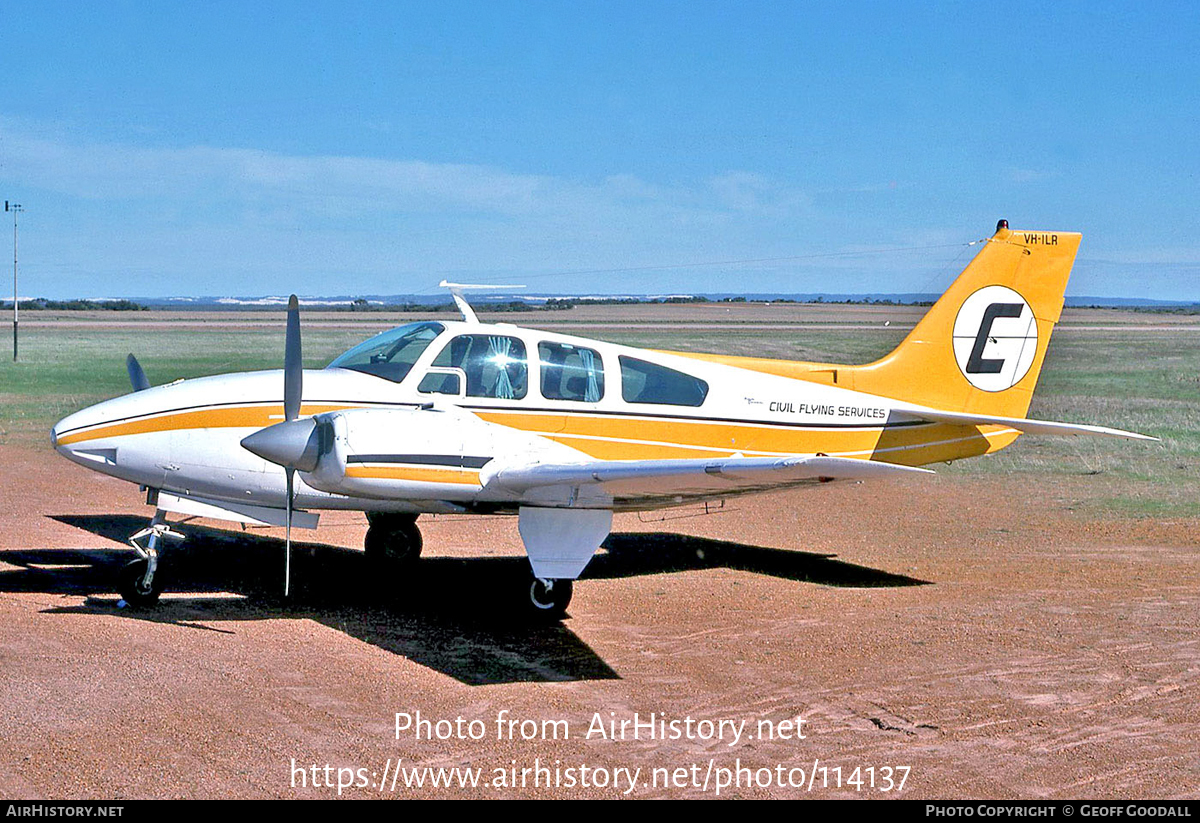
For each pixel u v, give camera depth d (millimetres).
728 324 97188
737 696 6711
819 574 10359
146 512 12375
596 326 87375
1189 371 42781
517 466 7969
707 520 13555
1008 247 10977
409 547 9859
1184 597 9422
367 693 6531
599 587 9711
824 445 10195
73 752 5426
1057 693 6832
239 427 8336
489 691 6676
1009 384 11062
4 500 12719
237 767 5340
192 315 136625
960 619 8633
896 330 83625
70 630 7574
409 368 8781
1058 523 13242
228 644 7418
